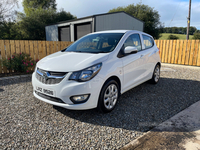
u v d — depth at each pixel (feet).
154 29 106.32
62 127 8.29
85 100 8.47
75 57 9.74
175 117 9.37
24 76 19.03
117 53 10.27
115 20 50.93
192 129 8.11
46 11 95.86
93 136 7.55
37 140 7.22
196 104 11.26
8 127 8.21
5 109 10.27
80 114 9.72
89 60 8.90
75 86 8.16
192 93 13.74
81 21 50.49
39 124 8.55
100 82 8.70
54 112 9.95
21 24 80.28
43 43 22.58
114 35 11.98
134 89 14.73
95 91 8.57
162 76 20.03
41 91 9.25
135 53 11.93
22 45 20.71
